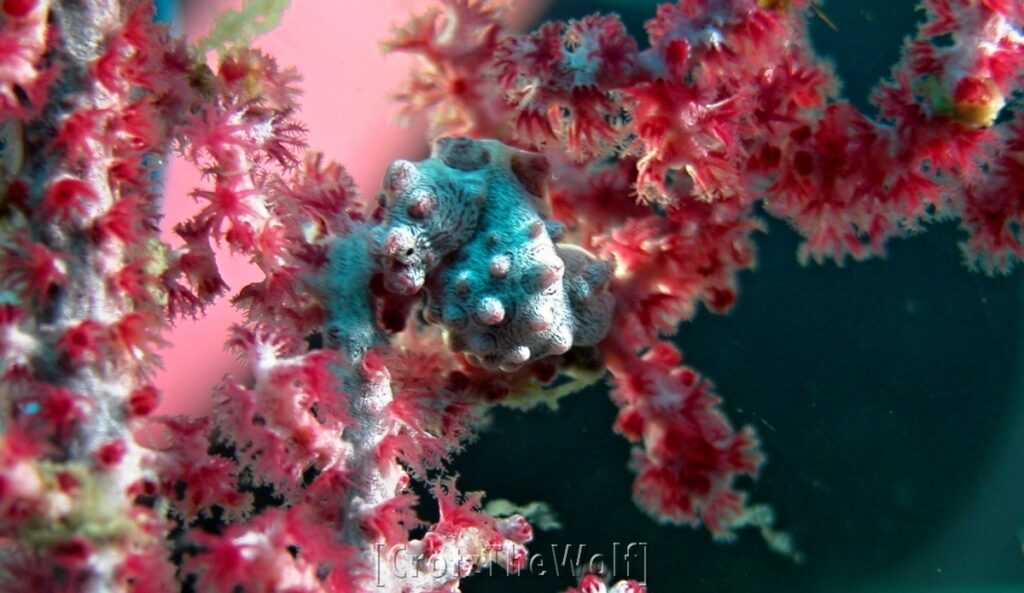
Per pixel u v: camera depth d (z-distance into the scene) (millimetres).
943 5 46
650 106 46
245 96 48
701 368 76
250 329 45
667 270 50
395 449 47
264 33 58
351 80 70
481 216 47
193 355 64
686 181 49
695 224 50
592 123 47
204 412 62
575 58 46
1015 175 48
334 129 69
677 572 71
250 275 63
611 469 68
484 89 50
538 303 46
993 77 45
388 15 70
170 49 48
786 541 77
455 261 47
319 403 45
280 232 46
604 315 49
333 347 47
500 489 67
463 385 51
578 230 52
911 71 47
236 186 46
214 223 46
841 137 47
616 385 52
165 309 47
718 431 49
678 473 49
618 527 69
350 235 48
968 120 46
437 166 47
